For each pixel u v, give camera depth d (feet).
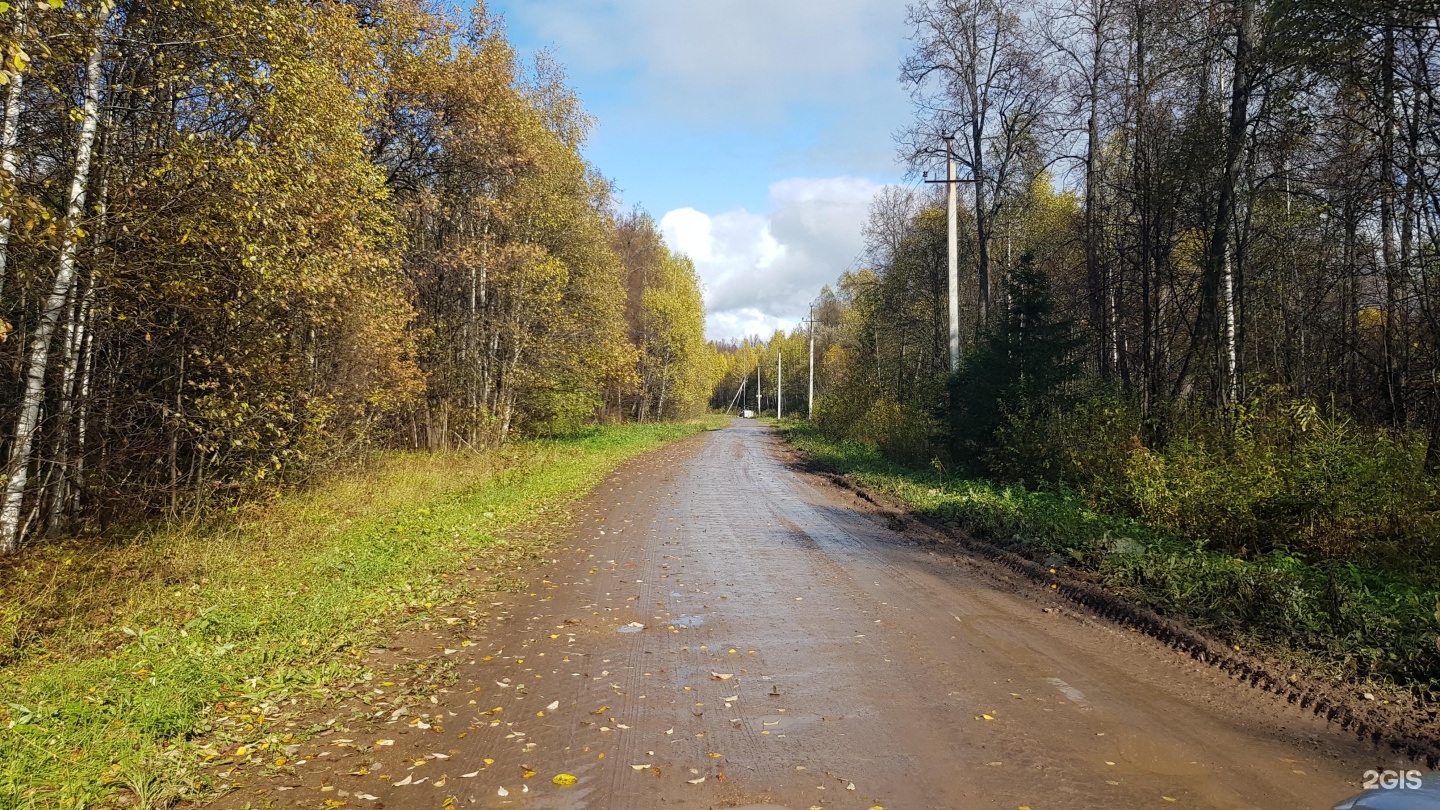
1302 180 44.16
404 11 55.67
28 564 26.78
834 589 26.84
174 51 31.48
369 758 14.01
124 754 13.67
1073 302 74.13
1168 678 17.90
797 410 303.48
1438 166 33.71
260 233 32.35
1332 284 48.34
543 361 90.02
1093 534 32.14
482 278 77.00
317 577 27.14
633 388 156.15
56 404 32.14
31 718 14.90
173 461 37.09
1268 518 30.73
